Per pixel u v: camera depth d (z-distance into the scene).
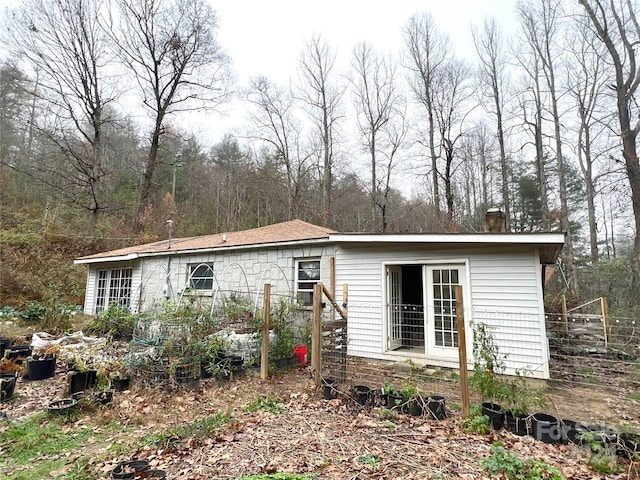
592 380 6.64
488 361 4.50
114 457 3.68
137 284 12.81
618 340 8.56
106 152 26.94
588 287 17.58
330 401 5.28
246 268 10.36
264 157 28.69
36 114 23.53
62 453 3.84
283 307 7.71
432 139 24.12
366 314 8.20
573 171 24.48
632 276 15.45
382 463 3.44
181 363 5.88
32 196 21.39
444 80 24.09
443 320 7.48
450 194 22.50
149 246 14.06
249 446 3.82
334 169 26.83
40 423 4.57
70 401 5.02
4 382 5.39
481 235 6.76
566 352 8.31
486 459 3.40
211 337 6.49
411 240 7.45
